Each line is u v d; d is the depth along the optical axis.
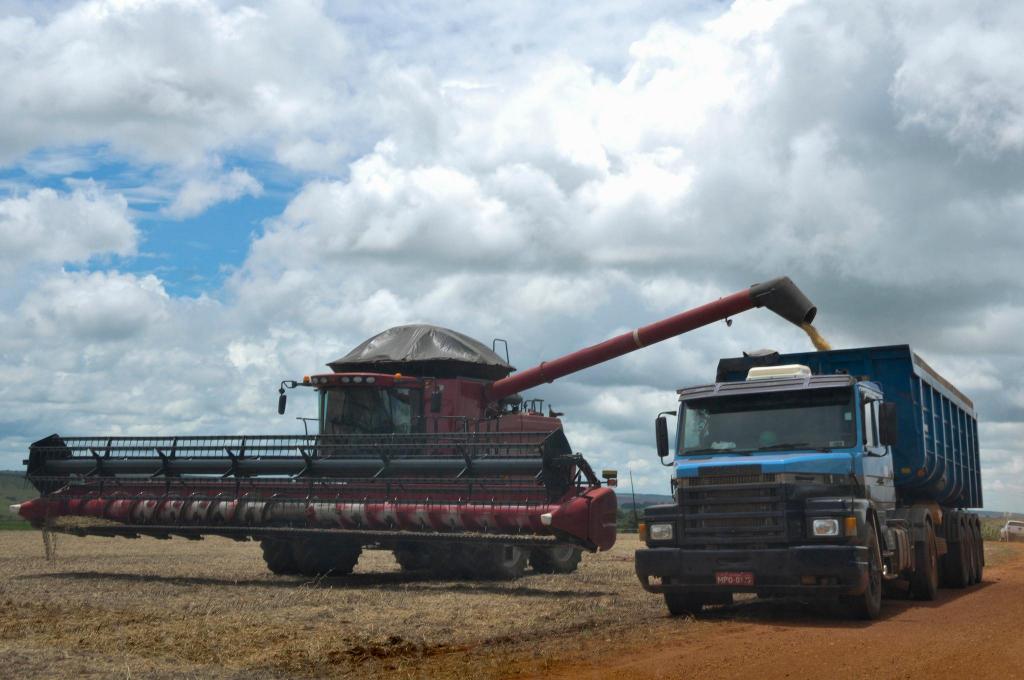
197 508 18.73
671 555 13.01
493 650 10.16
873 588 13.02
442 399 22.03
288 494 18.62
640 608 14.32
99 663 9.02
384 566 23.14
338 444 18.59
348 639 10.73
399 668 9.13
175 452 19.77
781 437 13.68
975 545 20.33
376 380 21.00
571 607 14.13
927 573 16.22
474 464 17.38
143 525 19.16
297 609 13.51
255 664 9.28
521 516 16.50
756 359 16.66
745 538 12.76
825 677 8.59
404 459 18.23
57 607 13.16
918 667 9.05
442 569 19.06
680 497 13.24
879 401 14.66
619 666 9.29
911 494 17.86
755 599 15.91
